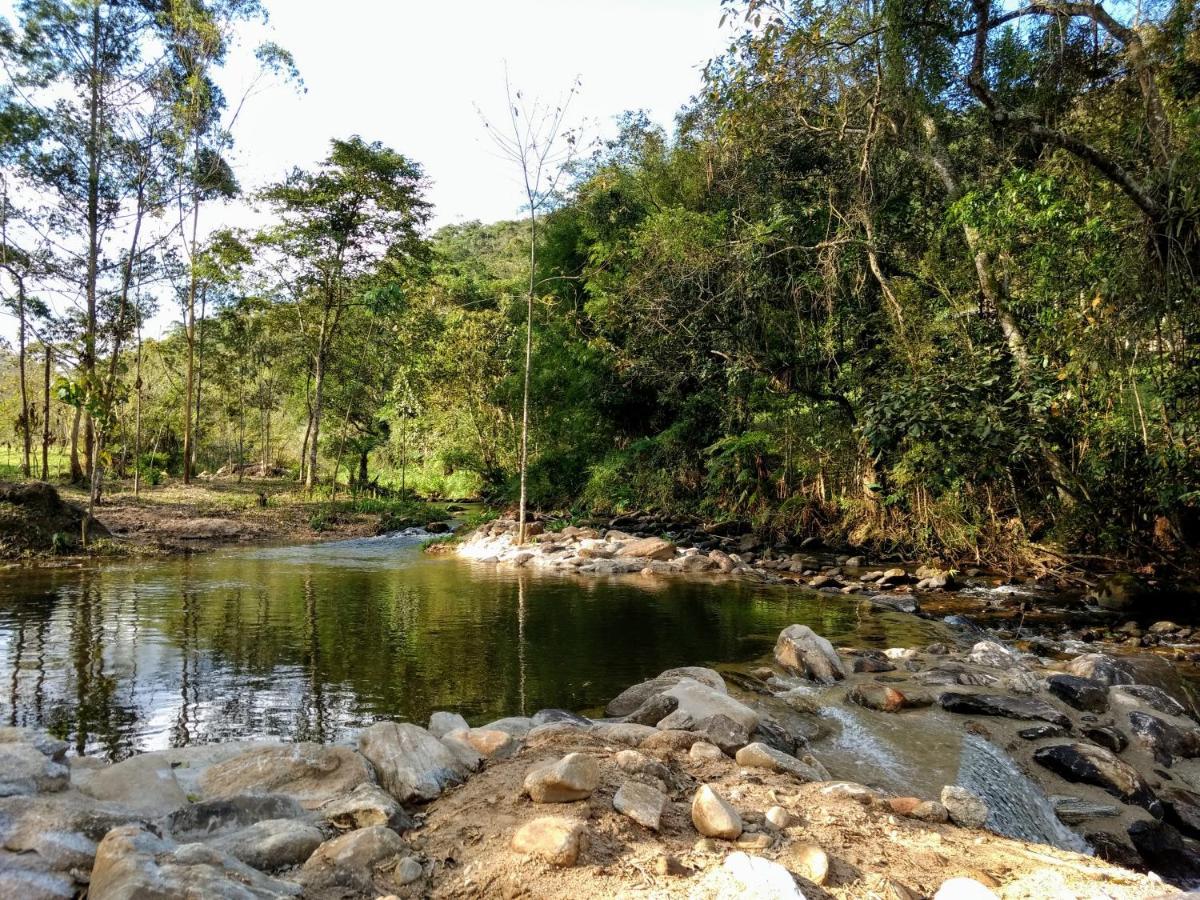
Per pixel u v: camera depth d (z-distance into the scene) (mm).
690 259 15531
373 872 2443
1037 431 9242
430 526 18719
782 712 5145
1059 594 10227
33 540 11883
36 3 17750
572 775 2900
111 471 28562
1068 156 8867
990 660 6469
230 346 33062
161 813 2826
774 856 2566
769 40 9711
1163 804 4129
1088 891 2469
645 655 6609
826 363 14852
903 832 2957
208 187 21781
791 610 8883
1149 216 7359
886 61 9867
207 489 25469
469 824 2809
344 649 6480
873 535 14188
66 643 6406
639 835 2670
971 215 9562
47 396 23500
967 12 8406
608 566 11977
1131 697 5285
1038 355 9891
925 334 12070
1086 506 10617
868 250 13016
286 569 11375
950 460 9609
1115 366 8969
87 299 19688
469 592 9688
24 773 2717
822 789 3328
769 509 16281
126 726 4434
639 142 22703
